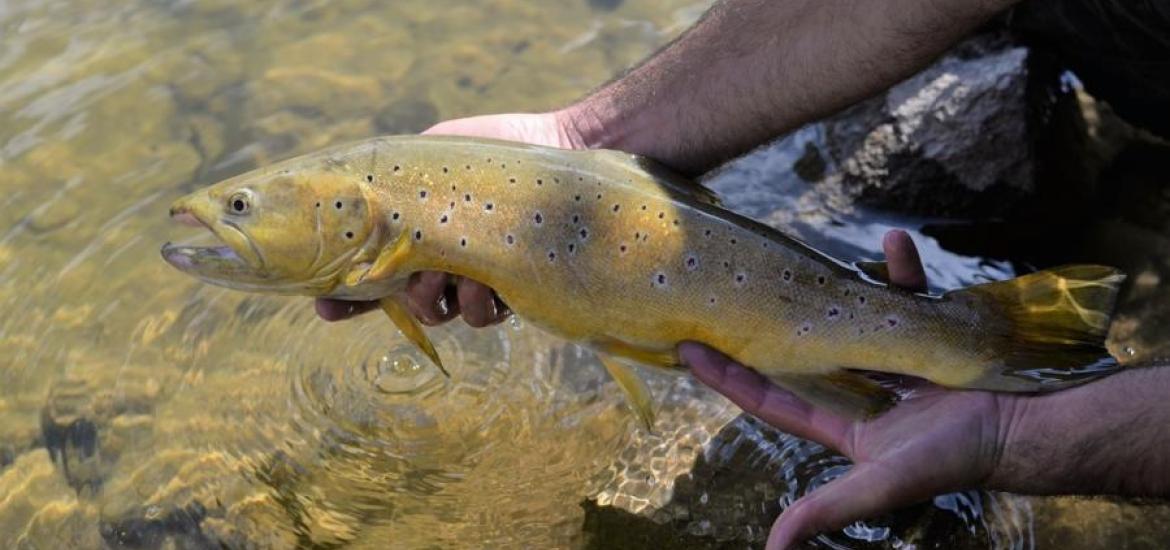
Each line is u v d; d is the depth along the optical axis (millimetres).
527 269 845
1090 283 798
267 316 1125
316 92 1362
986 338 808
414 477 995
